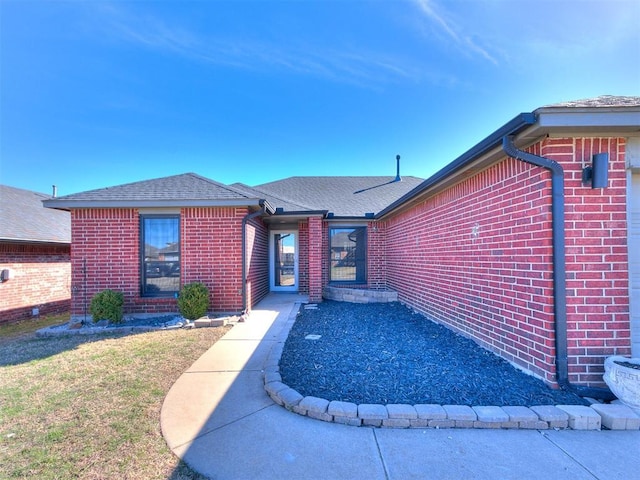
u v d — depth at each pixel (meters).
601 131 3.42
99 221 7.79
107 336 6.40
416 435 2.80
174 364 4.69
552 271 3.57
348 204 11.87
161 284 8.03
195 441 2.75
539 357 3.74
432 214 7.12
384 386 3.67
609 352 3.51
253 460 2.49
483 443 2.67
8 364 4.76
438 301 6.82
